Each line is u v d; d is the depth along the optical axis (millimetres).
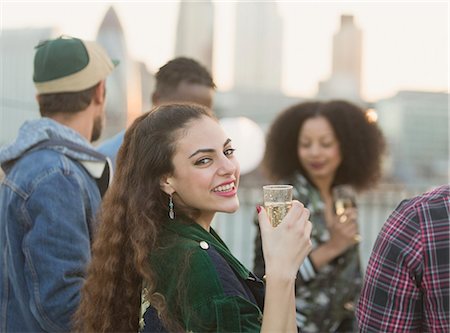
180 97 3105
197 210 1768
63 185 2174
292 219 1708
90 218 2242
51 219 2125
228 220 6512
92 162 2297
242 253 6215
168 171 1712
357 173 3293
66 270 2096
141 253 1681
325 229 3021
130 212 1738
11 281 2244
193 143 1696
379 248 1734
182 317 1638
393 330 1705
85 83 2410
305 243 1708
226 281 1618
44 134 2264
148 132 1736
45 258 2096
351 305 3000
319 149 3186
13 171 2264
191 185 1700
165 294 1663
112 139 2961
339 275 2961
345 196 3139
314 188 3191
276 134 3297
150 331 1703
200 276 1605
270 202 1732
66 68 2377
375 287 1726
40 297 2096
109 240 1774
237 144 4258
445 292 1656
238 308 1595
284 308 1638
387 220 1753
